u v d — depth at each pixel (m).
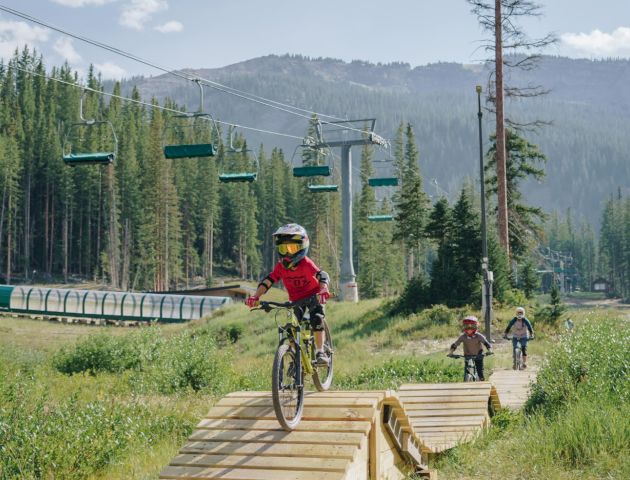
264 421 7.48
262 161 130.12
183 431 12.51
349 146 44.38
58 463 9.28
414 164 76.50
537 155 48.25
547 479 8.40
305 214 105.12
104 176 108.69
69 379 18.55
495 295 33.91
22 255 112.38
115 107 127.50
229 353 21.03
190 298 63.75
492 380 18.17
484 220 27.61
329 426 7.23
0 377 13.34
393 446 8.63
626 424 9.47
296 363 7.07
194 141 113.38
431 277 35.84
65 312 62.72
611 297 166.38
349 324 35.50
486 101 36.25
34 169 113.88
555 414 11.95
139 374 18.67
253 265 122.19
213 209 115.88
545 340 27.94
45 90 130.62
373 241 97.56
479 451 10.69
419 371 21.27
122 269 108.31
